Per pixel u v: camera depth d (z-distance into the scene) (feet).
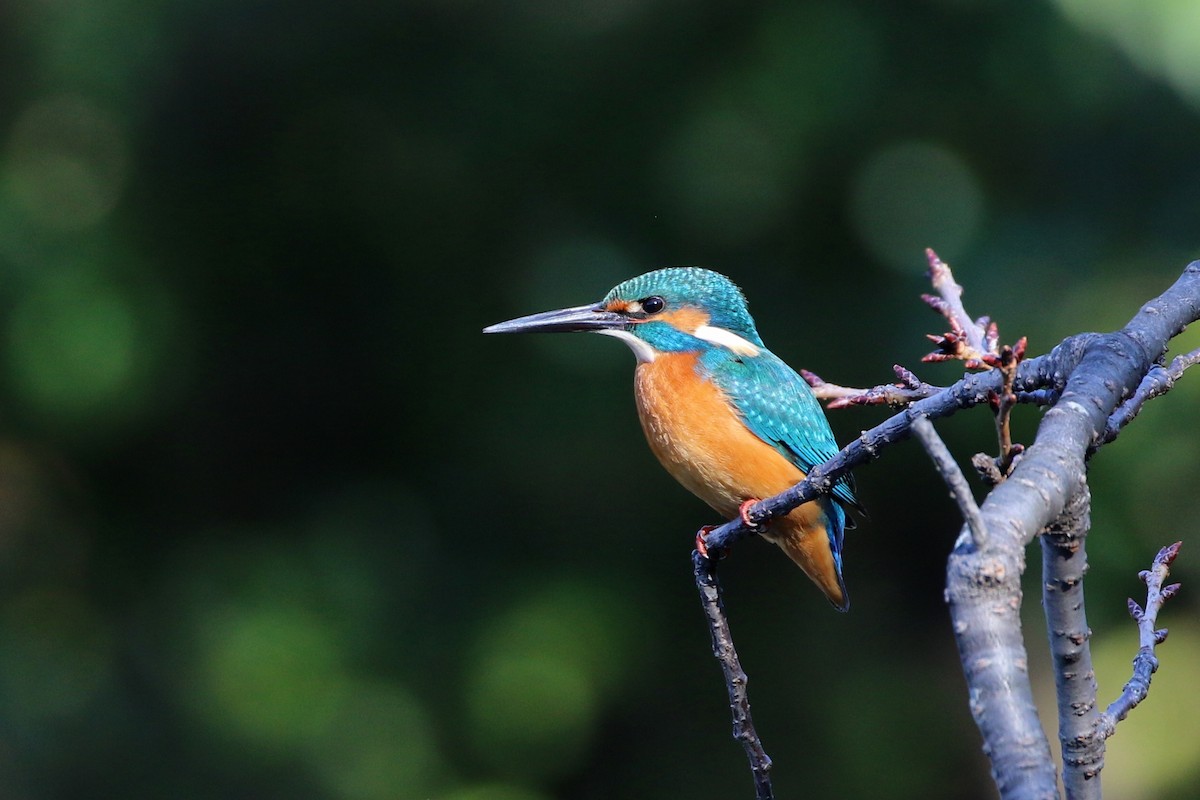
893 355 42.27
